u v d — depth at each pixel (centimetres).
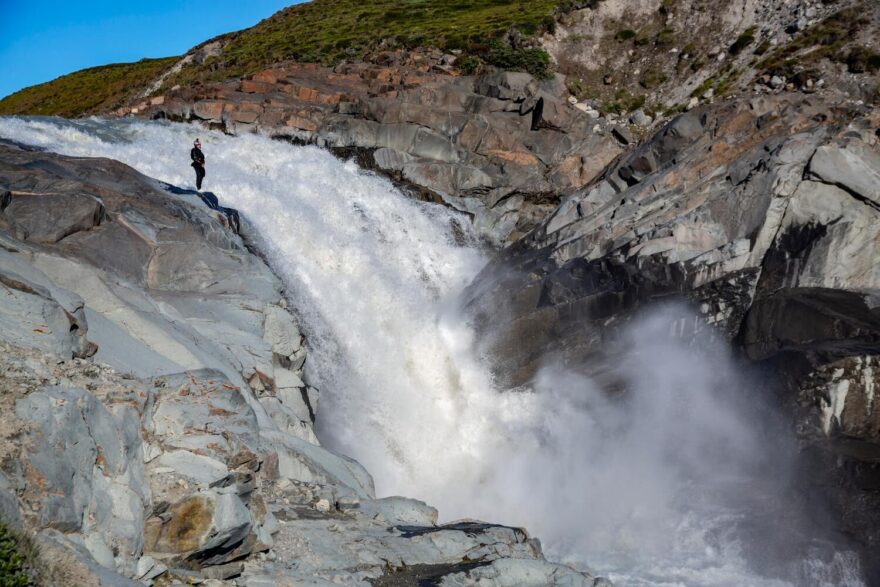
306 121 3819
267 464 1484
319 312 2723
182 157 3256
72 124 3369
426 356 2833
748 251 2494
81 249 1956
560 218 3145
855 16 3531
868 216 2397
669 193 2856
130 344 1628
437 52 4609
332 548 1288
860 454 1906
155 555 1083
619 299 2627
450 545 1405
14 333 1261
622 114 3931
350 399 2634
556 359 2666
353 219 3284
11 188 2059
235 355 1920
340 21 5912
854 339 2088
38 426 995
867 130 2580
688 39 4106
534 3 5531
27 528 913
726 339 2408
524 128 3806
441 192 3597
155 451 1221
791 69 3416
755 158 2722
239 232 2692
